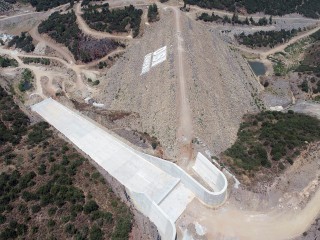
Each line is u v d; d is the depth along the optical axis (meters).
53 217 78.69
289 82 148.88
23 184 85.62
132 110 122.50
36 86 147.12
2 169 90.94
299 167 91.06
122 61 158.75
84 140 109.00
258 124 111.75
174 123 103.50
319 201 84.50
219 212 83.94
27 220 77.56
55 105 130.00
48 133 109.12
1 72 156.50
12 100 124.00
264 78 154.75
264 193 85.38
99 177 89.06
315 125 107.06
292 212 82.75
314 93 141.50
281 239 77.75
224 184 85.38
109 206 81.81
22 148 100.06
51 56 169.62
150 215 85.38
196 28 157.88
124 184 92.69
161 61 132.00
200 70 125.56
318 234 78.44
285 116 115.38
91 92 146.88
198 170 94.06
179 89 112.38
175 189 90.94
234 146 100.31
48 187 84.56
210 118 106.94
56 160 94.56
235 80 137.38
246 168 90.62
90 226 77.38
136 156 101.25
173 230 77.50
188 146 97.56
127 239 74.94
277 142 97.69
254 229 79.94
